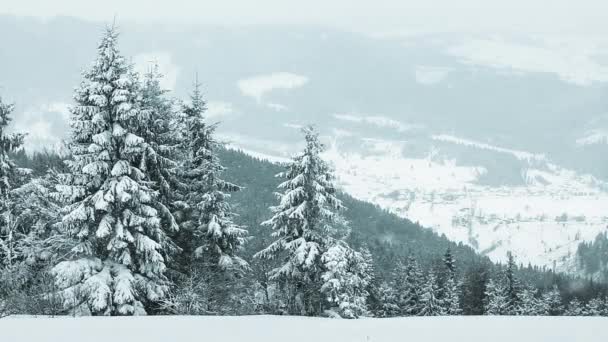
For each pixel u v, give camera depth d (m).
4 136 28.22
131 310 23.66
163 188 28.28
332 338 12.27
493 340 12.17
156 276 25.83
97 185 25.48
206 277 27.45
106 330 12.80
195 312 25.69
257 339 11.99
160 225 27.64
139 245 24.89
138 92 27.72
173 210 29.72
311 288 29.70
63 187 24.73
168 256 27.91
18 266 25.47
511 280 69.62
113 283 24.11
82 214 24.09
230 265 28.62
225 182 29.70
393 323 15.48
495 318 17.12
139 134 27.09
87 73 25.73
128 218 25.00
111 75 25.44
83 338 11.50
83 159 25.20
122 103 25.06
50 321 14.52
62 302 22.44
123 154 25.62
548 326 14.69
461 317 17.75
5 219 27.33
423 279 68.19
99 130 25.42
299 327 14.14
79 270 23.58
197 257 28.81
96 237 25.05
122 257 24.78
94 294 22.97
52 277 23.11
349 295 29.50
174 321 15.06
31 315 19.95
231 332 12.99
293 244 29.67
